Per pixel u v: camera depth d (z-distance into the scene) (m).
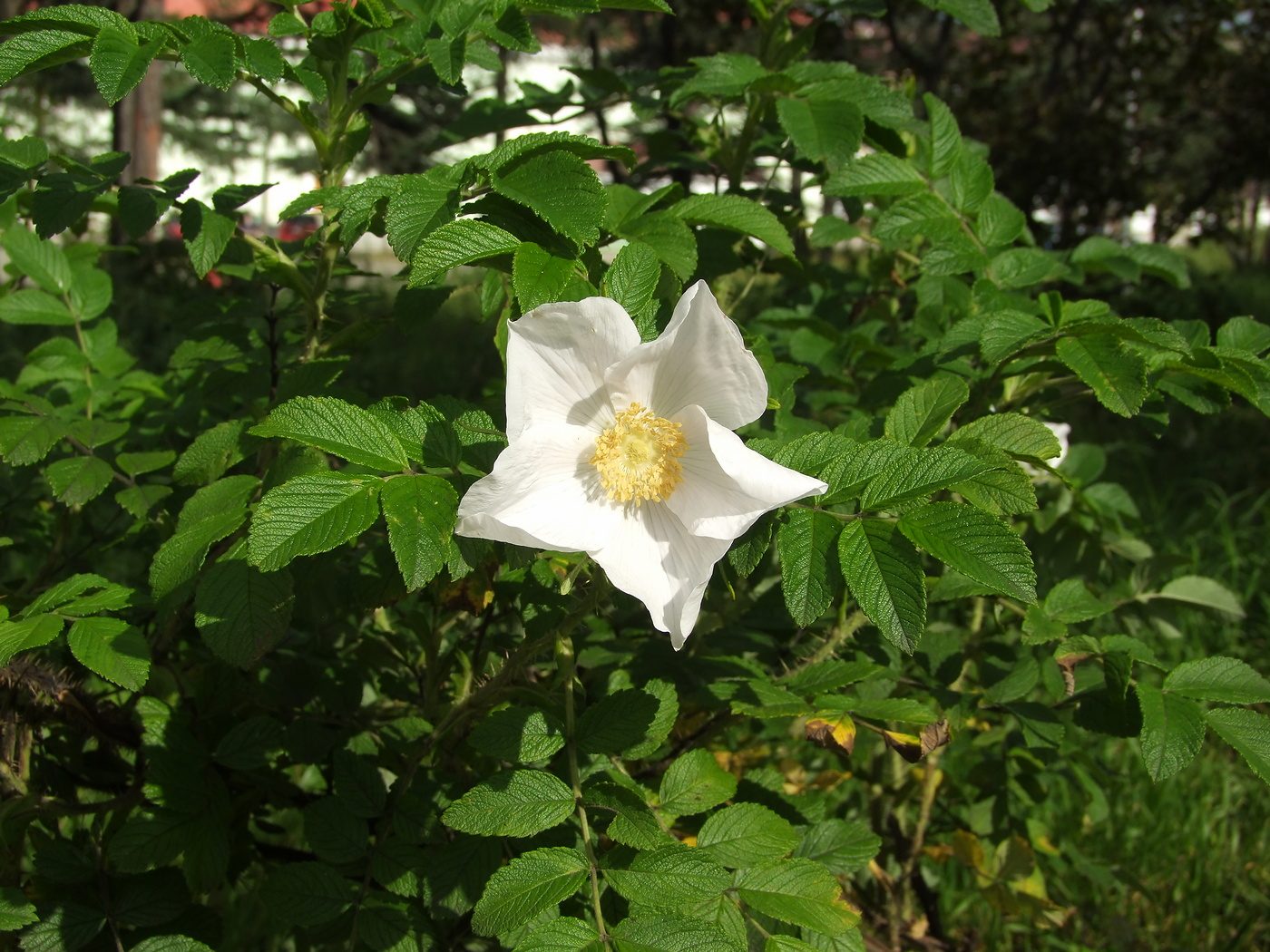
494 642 0.41
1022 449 0.34
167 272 1.20
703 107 0.54
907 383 0.42
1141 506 1.21
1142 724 0.36
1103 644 0.37
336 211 0.38
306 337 0.41
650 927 0.29
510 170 0.32
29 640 0.32
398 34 0.37
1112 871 0.58
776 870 0.32
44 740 0.42
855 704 0.35
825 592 0.29
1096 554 0.51
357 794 0.36
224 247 0.36
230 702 0.40
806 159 0.48
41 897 0.37
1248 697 0.35
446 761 0.40
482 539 0.30
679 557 0.31
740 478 0.29
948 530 0.29
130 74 0.32
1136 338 0.34
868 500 0.30
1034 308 0.40
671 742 0.42
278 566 0.28
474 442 0.33
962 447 0.34
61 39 0.33
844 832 0.37
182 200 0.37
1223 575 1.00
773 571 0.46
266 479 0.35
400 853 0.35
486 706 0.36
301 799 0.43
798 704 0.35
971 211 0.43
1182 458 1.36
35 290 0.48
